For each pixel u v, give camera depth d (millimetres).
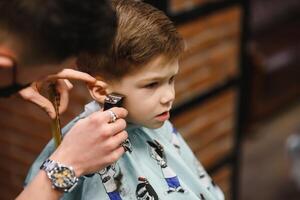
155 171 1052
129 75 937
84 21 708
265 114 3908
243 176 3393
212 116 2322
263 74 3693
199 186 1107
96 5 718
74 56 752
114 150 879
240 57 2355
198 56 2133
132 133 1039
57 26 688
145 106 963
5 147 2219
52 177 856
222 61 2266
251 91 3631
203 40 2127
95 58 926
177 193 1049
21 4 677
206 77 2213
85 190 966
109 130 860
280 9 4094
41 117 2029
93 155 863
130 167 1006
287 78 3992
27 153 2160
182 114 2156
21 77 763
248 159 3555
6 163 2252
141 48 909
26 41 701
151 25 924
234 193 2623
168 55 936
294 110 4078
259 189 3275
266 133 3818
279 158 3557
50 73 779
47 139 2053
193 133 2250
